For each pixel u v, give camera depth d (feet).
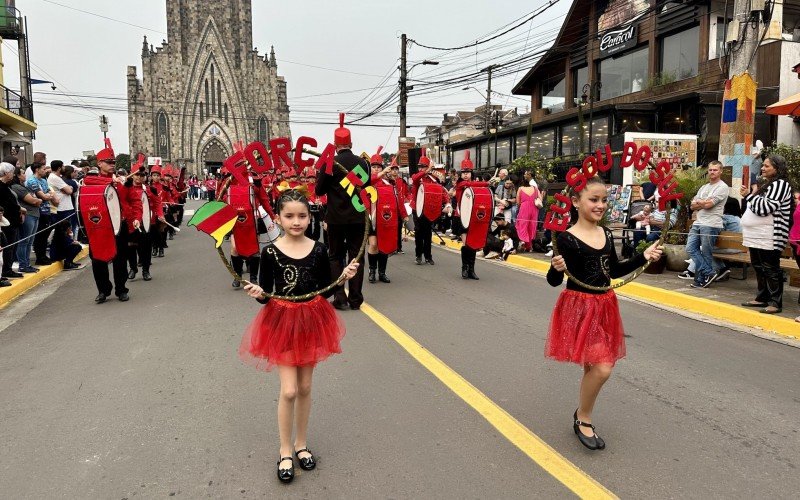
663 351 19.38
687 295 26.40
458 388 15.87
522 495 10.69
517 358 18.49
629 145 12.71
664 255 32.48
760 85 53.62
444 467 11.71
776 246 22.71
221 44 267.59
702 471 11.57
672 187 12.67
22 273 32.76
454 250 46.88
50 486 11.13
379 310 24.84
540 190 44.52
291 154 13.05
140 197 30.37
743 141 32.78
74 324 23.15
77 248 38.50
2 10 78.54
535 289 29.96
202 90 266.77
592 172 12.44
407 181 42.83
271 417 14.14
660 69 68.08
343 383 16.26
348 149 24.66
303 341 11.32
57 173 36.99
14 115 65.26
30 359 18.84
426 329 21.85
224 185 28.32
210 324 22.74
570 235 12.39
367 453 12.32
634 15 69.46
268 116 280.72
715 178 27.71
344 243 25.26
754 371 17.44
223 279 32.71
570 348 12.17
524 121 101.60
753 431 13.39
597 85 71.36
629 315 24.66
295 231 11.46
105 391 15.89
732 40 33.06
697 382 16.49
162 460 12.08
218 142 271.28
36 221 33.65
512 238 42.09
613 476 11.37
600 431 13.35
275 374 17.06
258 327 11.53
